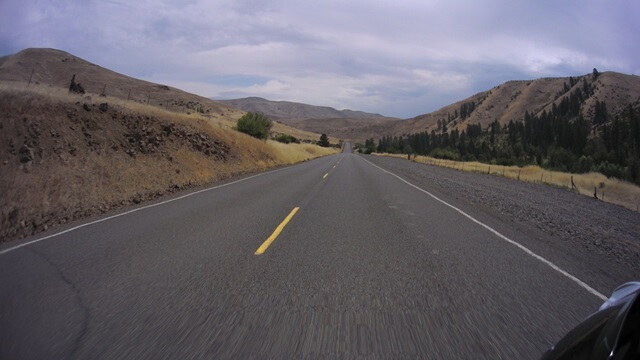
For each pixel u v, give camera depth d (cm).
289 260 606
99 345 340
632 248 802
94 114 1745
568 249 719
